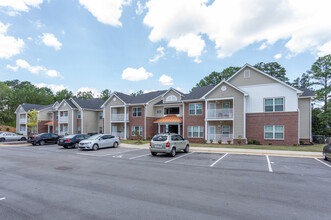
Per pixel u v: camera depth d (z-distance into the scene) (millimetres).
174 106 28188
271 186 6816
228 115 22203
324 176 8234
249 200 5484
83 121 35594
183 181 7410
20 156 14031
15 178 7891
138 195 5883
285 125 19891
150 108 29469
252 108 21609
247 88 22062
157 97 30656
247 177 8016
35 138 22844
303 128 21844
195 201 5406
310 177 8055
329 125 29312
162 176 8164
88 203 5266
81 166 10312
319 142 22531
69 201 5414
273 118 20516
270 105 20812
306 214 4602
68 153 15656
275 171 9133
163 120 26984
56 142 24703
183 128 25047
